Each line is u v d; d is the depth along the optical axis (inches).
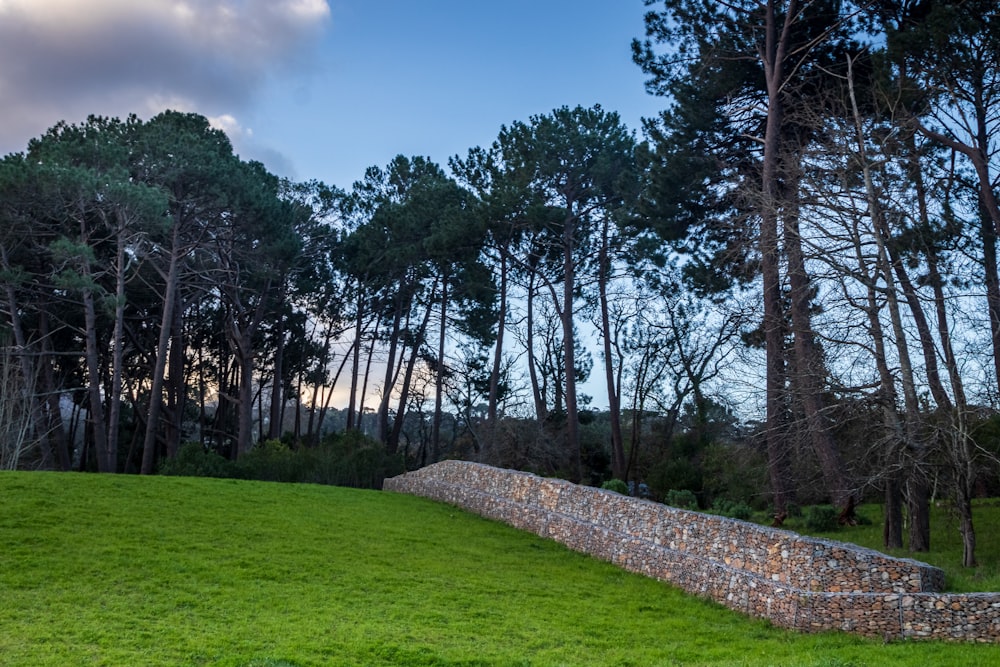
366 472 1646.2
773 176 1168.2
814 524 1098.7
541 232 1884.8
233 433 2490.2
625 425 2122.3
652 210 1450.5
